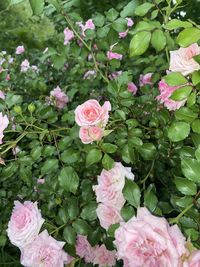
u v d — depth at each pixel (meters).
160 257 0.19
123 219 0.24
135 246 0.19
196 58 0.21
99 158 0.25
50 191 0.29
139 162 0.30
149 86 0.34
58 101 0.38
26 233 0.26
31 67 0.48
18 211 0.27
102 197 0.25
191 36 0.21
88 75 0.39
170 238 0.19
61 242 0.26
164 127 0.28
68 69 0.45
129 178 0.25
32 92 0.42
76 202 0.27
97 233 0.27
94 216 0.27
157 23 0.25
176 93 0.23
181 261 0.19
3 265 0.38
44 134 0.29
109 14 0.33
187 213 0.22
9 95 0.30
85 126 0.25
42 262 0.26
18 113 0.29
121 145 0.27
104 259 0.29
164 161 0.30
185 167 0.22
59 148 0.28
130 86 0.37
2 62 0.48
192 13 0.58
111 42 0.34
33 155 0.28
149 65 0.43
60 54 0.35
